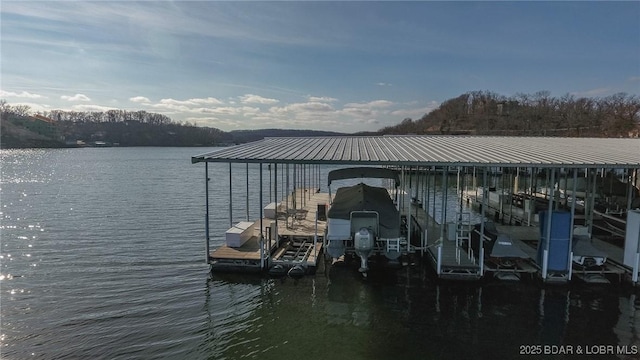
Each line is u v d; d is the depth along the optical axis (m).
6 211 22.89
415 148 13.19
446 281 10.52
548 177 20.59
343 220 11.73
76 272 12.10
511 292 9.86
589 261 10.36
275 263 11.38
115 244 15.45
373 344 7.73
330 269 11.54
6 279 11.55
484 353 7.40
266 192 31.64
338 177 14.47
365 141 16.48
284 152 11.65
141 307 9.52
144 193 30.86
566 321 8.51
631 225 10.10
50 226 18.83
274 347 7.68
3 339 8.09
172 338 8.07
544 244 10.29
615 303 9.24
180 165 63.25
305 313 9.06
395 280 10.78
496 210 20.59
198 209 23.58
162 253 14.09
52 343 7.93
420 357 7.28
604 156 10.98
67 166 59.25
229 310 9.27
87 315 9.14
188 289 10.52
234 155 10.81
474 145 14.46
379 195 14.29
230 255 11.45
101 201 26.70
